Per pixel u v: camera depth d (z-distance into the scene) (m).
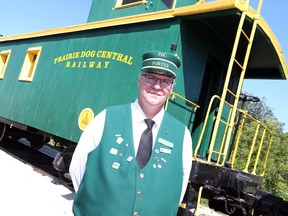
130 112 1.70
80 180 1.70
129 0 6.74
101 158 1.56
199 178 3.74
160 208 1.53
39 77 7.37
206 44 4.98
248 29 4.48
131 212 1.49
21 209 4.20
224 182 4.18
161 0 6.10
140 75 1.70
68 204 4.82
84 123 5.39
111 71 5.25
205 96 5.61
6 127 9.12
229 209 5.27
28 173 6.35
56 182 5.98
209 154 3.82
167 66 1.60
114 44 5.38
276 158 11.26
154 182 1.54
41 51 7.75
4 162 6.94
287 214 4.69
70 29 6.66
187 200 3.74
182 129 1.74
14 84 8.48
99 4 7.53
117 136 1.60
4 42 10.16
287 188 11.73
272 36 4.72
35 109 7.05
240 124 5.27
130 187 1.51
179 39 4.40
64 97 6.18
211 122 5.51
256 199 4.57
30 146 10.81
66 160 5.56
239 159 10.24
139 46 4.90
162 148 1.62
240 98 6.28
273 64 5.68
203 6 4.07
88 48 5.98
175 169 1.61
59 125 6.02
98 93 5.34
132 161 1.55
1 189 4.86
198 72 4.88
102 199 1.50
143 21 4.92
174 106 4.42
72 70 6.23
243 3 3.82
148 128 1.65
